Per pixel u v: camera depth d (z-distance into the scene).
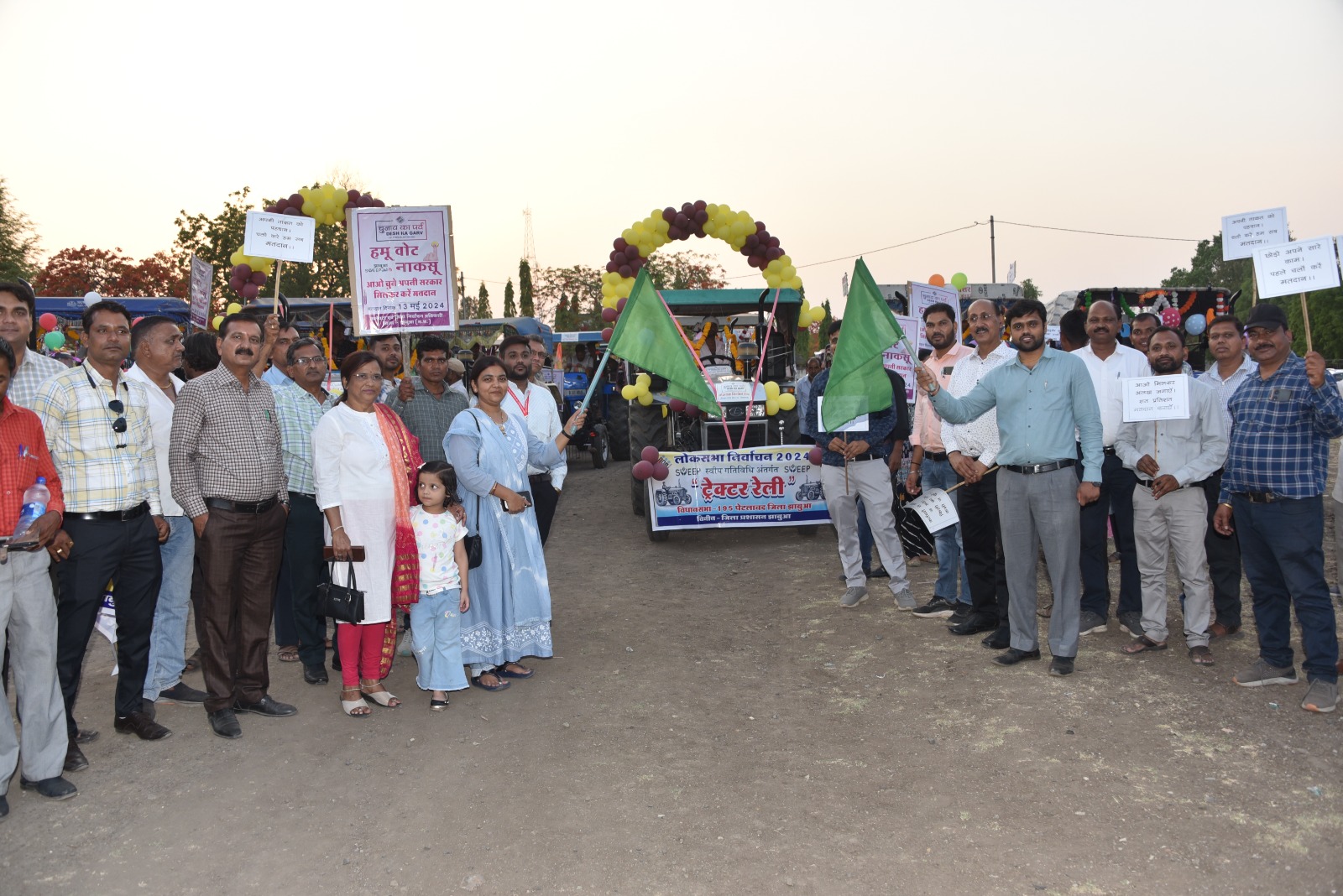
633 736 4.24
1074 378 4.70
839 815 3.38
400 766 3.97
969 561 5.58
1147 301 12.24
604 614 6.45
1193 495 4.86
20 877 3.10
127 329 4.03
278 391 5.14
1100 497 5.50
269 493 4.45
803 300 9.86
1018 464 4.79
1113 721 4.14
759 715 4.46
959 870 2.97
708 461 8.45
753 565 7.91
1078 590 4.77
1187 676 4.71
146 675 4.55
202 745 4.25
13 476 3.46
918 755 3.88
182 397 4.22
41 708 3.64
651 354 5.69
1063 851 3.06
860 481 6.14
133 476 4.05
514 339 5.71
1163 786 3.49
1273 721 4.07
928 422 6.07
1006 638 5.27
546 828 3.36
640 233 8.30
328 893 2.96
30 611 3.57
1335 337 37.56
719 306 10.23
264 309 8.64
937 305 6.05
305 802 3.63
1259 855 2.98
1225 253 5.27
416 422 5.77
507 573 4.98
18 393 4.23
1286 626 4.47
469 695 4.87
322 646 5.22
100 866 3.16
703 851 3.16
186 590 4.77
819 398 6.35
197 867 3.15
